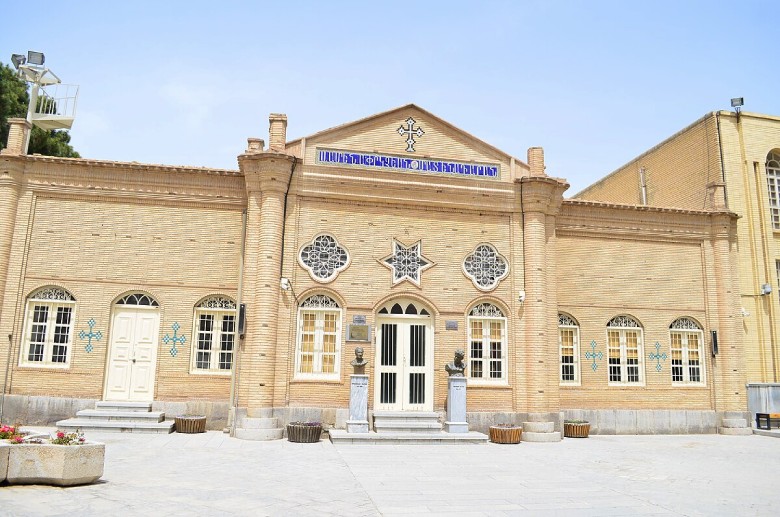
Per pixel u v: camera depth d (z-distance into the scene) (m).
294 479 10.20
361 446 14.27
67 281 16.08
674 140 23.91
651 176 25.22
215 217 16.91
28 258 16.03
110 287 16.23
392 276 16.88
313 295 16.45
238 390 15.48
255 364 15.34
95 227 16.41
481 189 17.61
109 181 16.53
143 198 16.66
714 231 19.84
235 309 16.58
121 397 15.97
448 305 17.05
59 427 14.78
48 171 16.38
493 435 15.73
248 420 14.94
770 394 19.12
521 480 10.76
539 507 8.78
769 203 21.80
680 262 19.56
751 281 20.89
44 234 16.17
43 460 8.92
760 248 21.19
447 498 9.17
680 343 19.23
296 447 13.79
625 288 18.95
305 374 16.09
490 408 16.72
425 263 17.17
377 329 16.73
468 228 17.56
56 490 8.75
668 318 19.14
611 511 8.67
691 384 19.02
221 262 16.72
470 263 17.44
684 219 19.66
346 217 16.91
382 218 17.12
